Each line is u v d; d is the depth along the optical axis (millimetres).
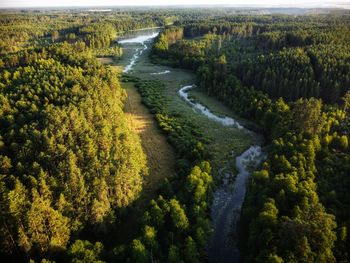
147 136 103062
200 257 54750
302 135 80812
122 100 130500
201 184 65438
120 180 62188
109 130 77062
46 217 51594
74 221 55375
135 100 138125
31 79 108500
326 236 45875
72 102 87750
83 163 64438
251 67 145875
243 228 59062
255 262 47438
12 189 54531
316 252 45312
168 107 130250
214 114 124875
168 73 187625
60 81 107250
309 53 144500
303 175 64375
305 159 69562
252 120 117500
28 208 51188
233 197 73125
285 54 147500
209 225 58688
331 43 161625
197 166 71562
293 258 44469
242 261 54844
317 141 75000
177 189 69750
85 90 102875
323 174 67438
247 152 94562
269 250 47062
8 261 52062
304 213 50438
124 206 62375
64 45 174625
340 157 74438
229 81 142625
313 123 82625
